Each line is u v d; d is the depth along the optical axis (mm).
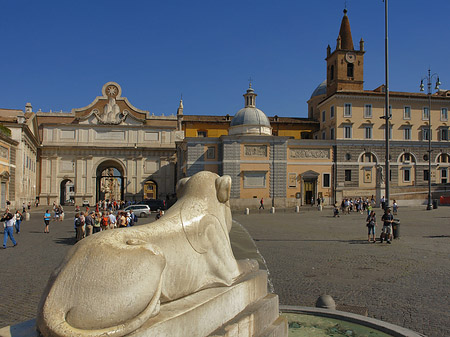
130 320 3061
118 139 67812
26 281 11539
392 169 55062
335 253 16375
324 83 72000
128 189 67188
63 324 2871
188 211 4211
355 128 55125
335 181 53844
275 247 18172
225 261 4387
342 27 60938
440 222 30453
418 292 9945
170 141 68500
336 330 6051
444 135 56875
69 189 108438
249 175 51844
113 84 68625
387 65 23297
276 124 65375
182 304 3680
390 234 19484
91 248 3133
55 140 66375
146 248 3295
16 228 26328
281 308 6961
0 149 42500
